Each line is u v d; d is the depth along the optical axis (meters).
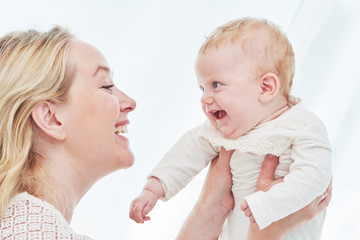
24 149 1.04
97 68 1.16
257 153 1.21
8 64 1.07
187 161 1.37
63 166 1.10
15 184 1.00
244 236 1.31
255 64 1.24
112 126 1.15
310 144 1.18
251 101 1.24
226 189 1.35
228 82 1.24
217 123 1.29
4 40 1.13
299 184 1.15
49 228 0.92
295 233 1.26
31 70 1.06
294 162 1.20
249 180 1.28
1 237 0.91
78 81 1.12
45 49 1.09
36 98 1.05
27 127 1.06
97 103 1.12
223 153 1.33
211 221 1.36
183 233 1.38
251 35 1.26
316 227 1.28
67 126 1.09
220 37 1.27
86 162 1.13
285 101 1.29
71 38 1.17
